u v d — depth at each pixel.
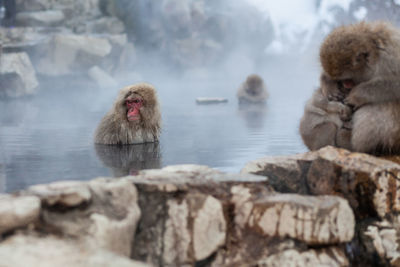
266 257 2.53
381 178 2.93
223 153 4.96
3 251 1.88
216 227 2.57
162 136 6.26
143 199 2.59
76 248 1.98
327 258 2.56
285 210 2.56
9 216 1.99
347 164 3.06
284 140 5.82
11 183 3.62
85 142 5.79
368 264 2.95
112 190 2.42
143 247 2.50
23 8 22.77
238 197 2.69
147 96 5.70
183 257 2.48
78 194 2.25
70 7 23.70
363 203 3.00
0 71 14.52
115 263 1.84
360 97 3.27
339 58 3.22
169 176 2.79
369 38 3.21
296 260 2.49
